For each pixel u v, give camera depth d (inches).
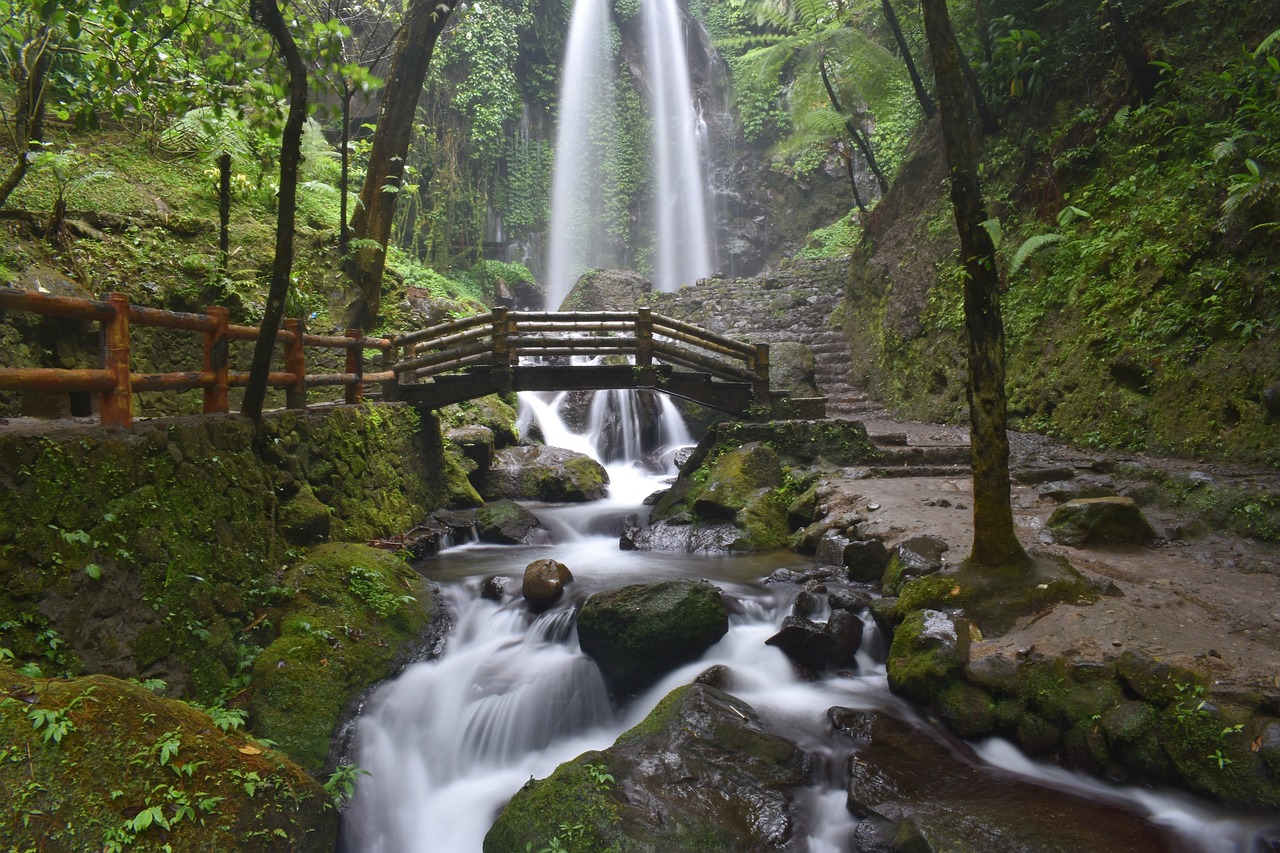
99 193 397.4
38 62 275.7
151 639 171.2
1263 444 279.7
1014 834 138.6
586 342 390.0
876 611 219.0
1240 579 211.0
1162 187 358.6
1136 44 375.2
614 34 929.5
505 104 780.6
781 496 352.8
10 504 148.9
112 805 122.0
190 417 211.6
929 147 566.9
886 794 155.7
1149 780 150.8
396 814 184.4
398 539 315.3
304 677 196.7
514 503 376.5
